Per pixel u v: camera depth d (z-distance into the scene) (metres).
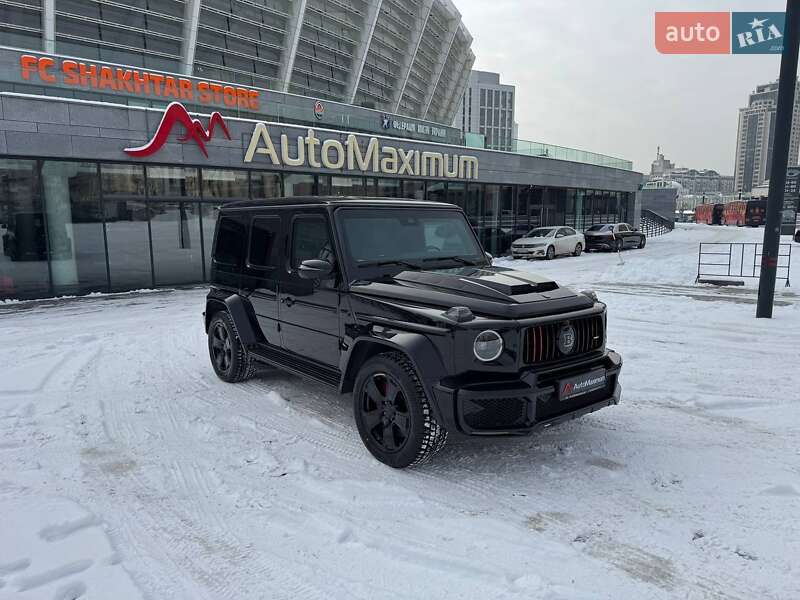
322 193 18.58
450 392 3.48
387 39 43.78
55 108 13.05
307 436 4.62
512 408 3.57
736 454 4.15
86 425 4.94
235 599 2.61
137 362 7.29
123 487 3.75
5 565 2.81
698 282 14.45
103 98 14.27
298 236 4.99
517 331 3.54
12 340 8.79
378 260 4.58
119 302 12.97
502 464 4.03
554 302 3.87
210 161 15.64
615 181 35.34
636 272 17.12
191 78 16.08
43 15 21.94
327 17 36.09
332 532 3.17
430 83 53.75
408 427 3.80
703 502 3.45
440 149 22.41
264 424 4.90
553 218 30.30
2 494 3.63
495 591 2.62
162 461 4.16
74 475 3.93
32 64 13.55
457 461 4.08
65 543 3.04
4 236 12.99
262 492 3.66
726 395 5.54
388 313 4.00
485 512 3.37
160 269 15.41
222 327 6.26
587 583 2.68
